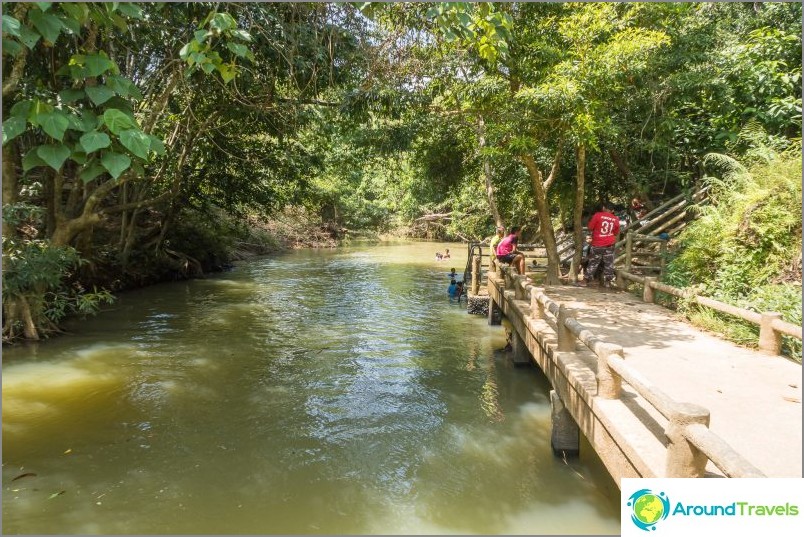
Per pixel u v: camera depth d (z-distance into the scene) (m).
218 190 15.95
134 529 4.02
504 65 9.27
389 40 8.26
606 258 9.82
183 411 6.17
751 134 9.51
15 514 4.18
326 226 30.80
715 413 4.02
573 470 4.95
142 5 7.44
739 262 7.01
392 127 10.12
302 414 6.14
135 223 14.35
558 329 5.45
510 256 9.89
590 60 7.90
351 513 4.27
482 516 4.25
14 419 5.89
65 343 8.85
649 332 6.37
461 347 8.98
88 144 2.61
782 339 5.73
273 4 8.32
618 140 10.95
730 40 11.28
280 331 9.94
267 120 10.91
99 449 5.25
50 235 9.71
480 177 16.38
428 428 5.83
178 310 11.73
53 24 2.77
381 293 14.26
